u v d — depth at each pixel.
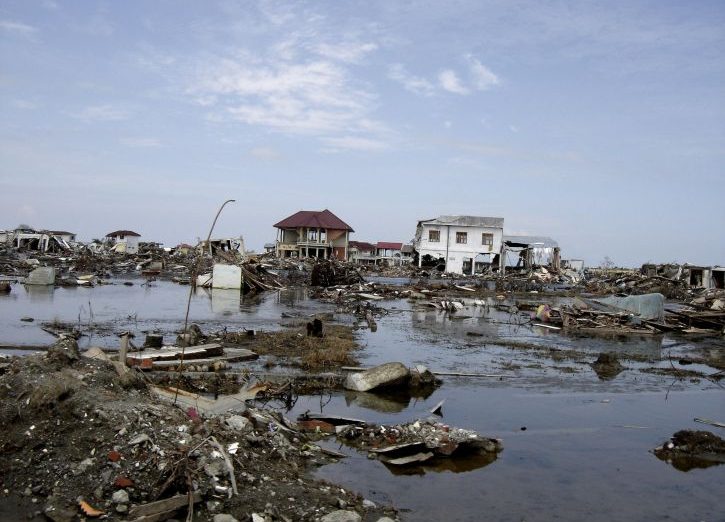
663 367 16.42
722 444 9.08
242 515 5.66
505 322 25.88
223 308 25.48
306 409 10.13
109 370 7.83
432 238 64.75
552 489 7.33
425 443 8.23
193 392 10.38
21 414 6.48
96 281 35.84
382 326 22.55
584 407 11.41
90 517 5.32
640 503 7.05
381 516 6.14
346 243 78.31
